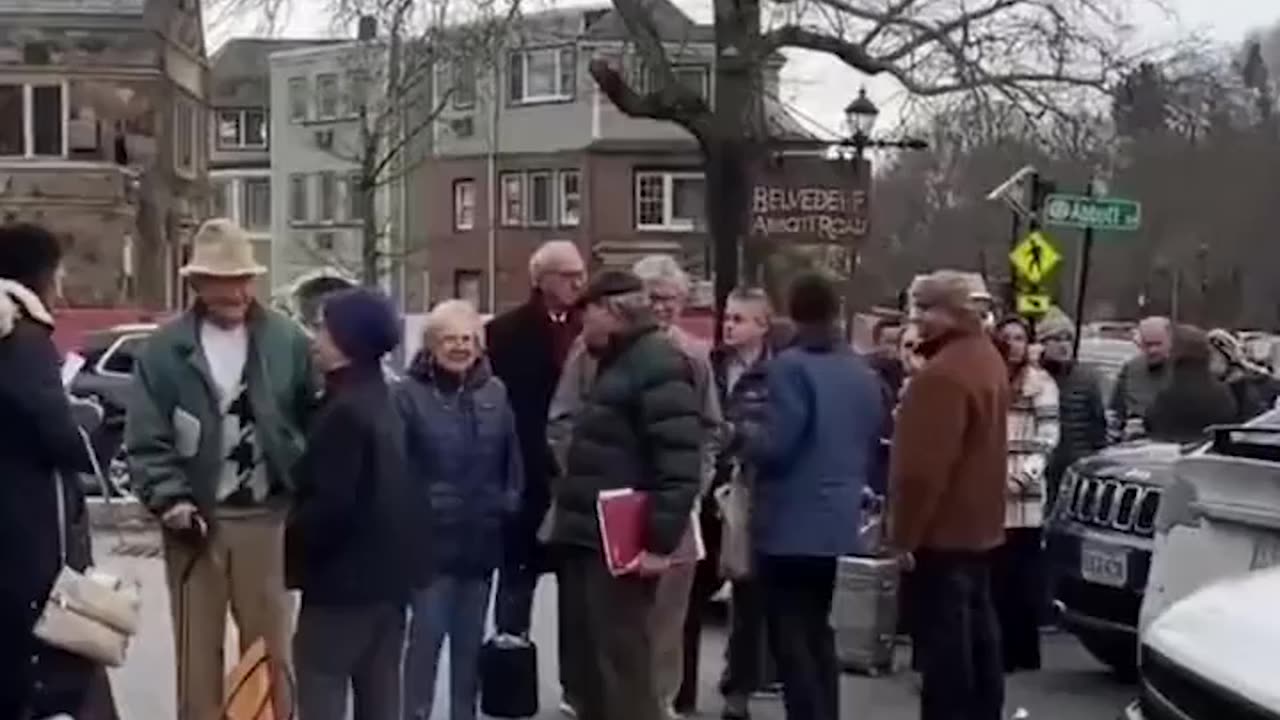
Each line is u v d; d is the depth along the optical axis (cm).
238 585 795
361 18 2647
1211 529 658
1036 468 1084
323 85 7469
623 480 786
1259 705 411
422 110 5644
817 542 822
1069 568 1062
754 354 995
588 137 6219
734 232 2564
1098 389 1313
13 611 685
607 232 6191
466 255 6625
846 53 2598
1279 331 7100
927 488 822
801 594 832
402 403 840
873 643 1077
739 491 898
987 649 860
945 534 834
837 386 831
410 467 787
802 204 2233
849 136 2311
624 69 2964
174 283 5647
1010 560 1091
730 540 902
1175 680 450
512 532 939
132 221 5231
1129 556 1016
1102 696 1041
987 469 837
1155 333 1420
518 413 941
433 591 845
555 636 1178
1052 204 1950
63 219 5162
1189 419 1211
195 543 791
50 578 691
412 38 2664
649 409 778
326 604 726
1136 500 1023
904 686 1053
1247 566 641
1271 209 7144
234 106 8744
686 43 2791
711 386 879
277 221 7744
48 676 688
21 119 5228
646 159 6191
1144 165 6812
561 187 6344
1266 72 7156
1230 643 439
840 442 828
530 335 948
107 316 3475
